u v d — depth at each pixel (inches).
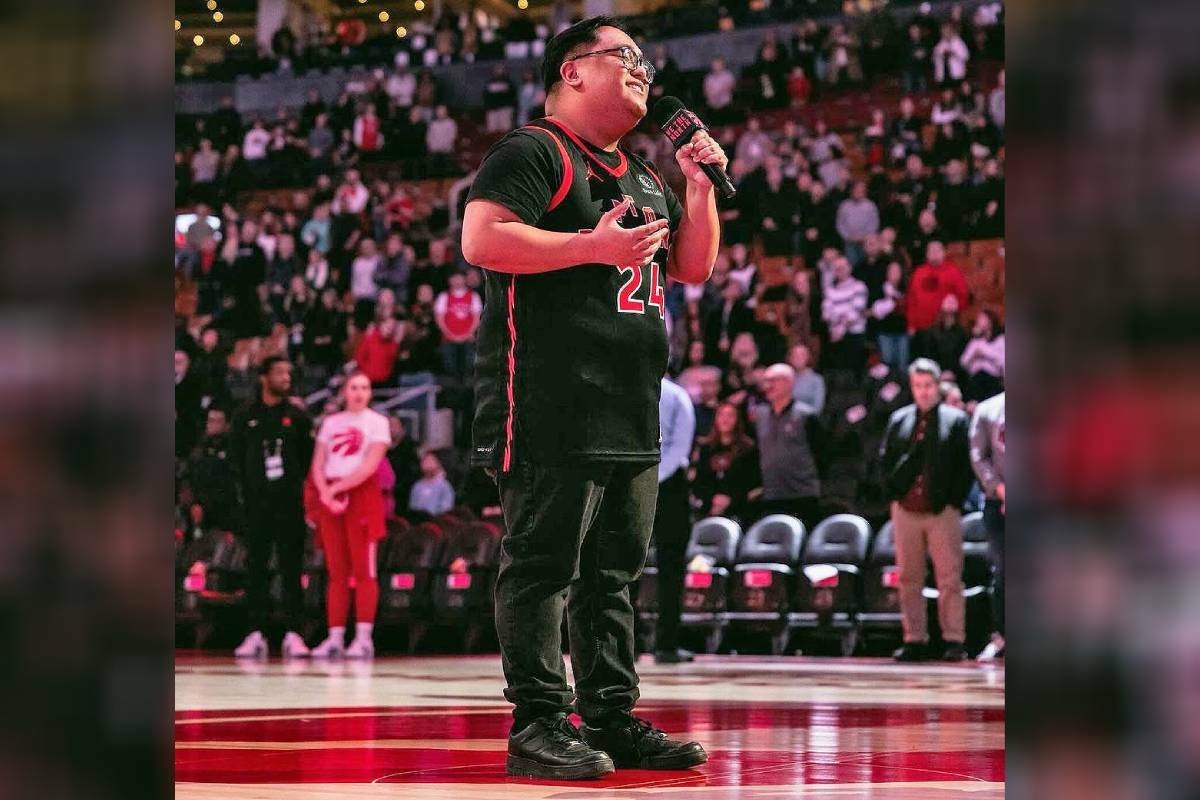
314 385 466.9
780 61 480.7
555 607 90.4
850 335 418.6
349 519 323.9
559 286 90.4
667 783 80.6
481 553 351.9
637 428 92.2
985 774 84.6
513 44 527.8
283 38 534.3
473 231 88.8
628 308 92.1
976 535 322.0
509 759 87.0
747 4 498.0
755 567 327.3
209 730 122.6
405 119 517.0
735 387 412.8
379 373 445.7
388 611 354.0
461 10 546.6
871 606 322.0
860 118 471.2
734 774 86.1
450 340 447.8
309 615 369.4
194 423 450.9
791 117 477.4
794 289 427.5
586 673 94.9
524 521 90.4
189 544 370.3
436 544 358.3
